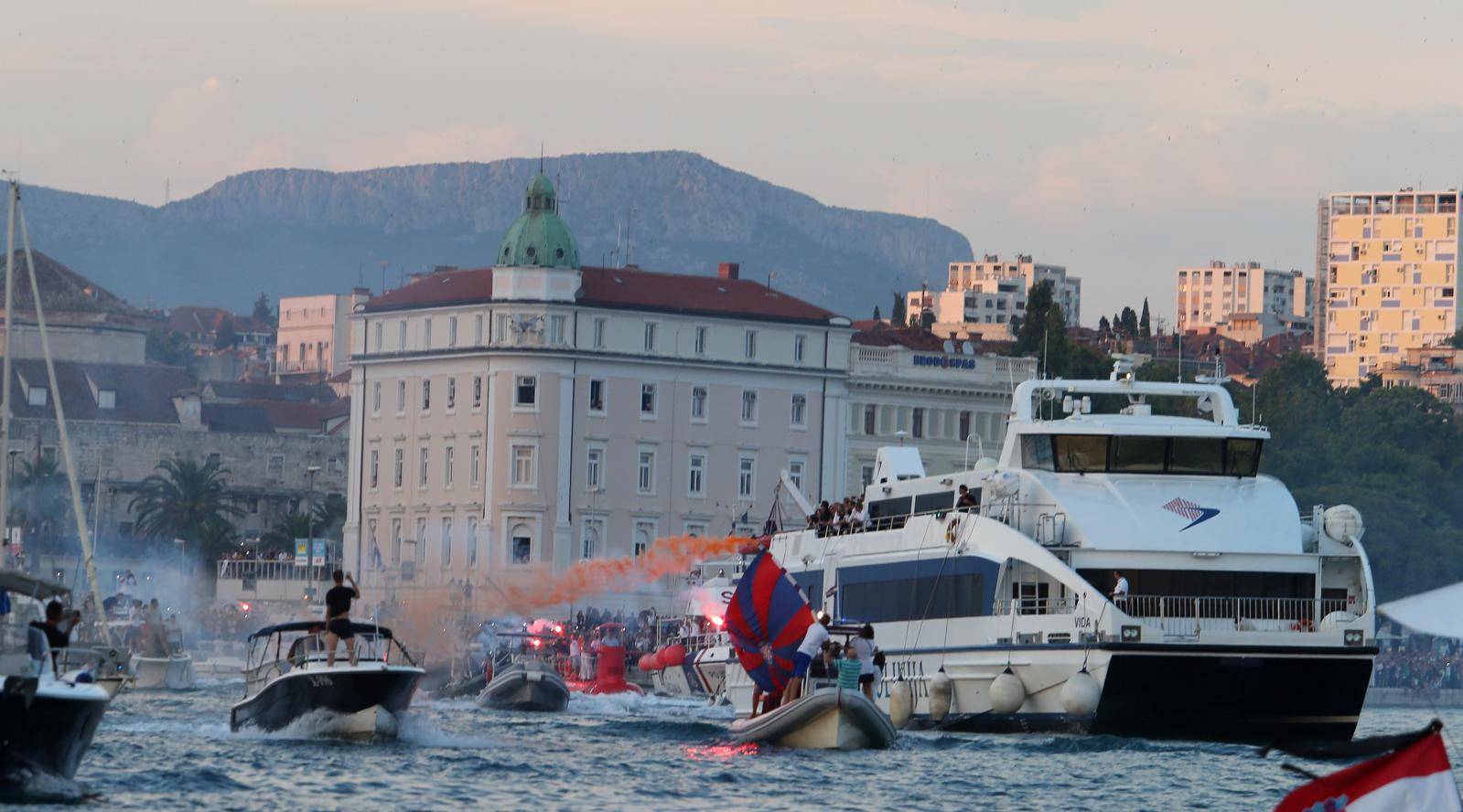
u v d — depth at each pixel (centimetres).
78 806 12738
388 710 17212
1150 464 19725
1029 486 19775
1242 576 19225
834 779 15625
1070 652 18475
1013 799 14812
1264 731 18788
